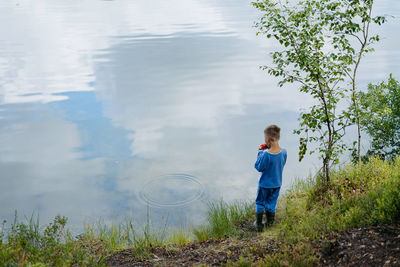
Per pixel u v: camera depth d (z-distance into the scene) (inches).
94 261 187.0
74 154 433.4
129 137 484.4
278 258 156.1
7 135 497.4
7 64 962.7
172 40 1240.8
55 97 675.4
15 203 323.9
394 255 142.8
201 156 418.6
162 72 837.8
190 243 226.4
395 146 353.1
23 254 155.0
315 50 251.6
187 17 1894.7
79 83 768.9
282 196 294.7
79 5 2659.9
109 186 351.6
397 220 167.2
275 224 230.1
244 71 824.3
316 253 160.1
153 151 436.5
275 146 218.8
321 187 251.3
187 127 514.6
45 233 207.0
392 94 348.5
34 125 534.6
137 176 371.2
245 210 274.4
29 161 416.2
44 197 334.3
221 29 1455.5
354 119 247.6
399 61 809.5
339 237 167.3
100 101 646.5
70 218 292.4
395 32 1182.9
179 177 366.3
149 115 569.6
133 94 684.7
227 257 183.0
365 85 622.5
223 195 324.8
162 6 2506.2
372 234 162.2
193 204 310.0
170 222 278.7
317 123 257.1
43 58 1031.0
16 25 1697.8
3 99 666.8
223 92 676.1
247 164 393.4
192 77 789.2
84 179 369.1
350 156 366.3
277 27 240.8
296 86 691.4
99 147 452.8
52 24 1726.1
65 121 552.1
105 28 1558.8
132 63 935.7
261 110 572.4
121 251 212.1
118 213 299.0
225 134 484.7
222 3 2628.0
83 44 1219.9
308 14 242.1
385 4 1846.7
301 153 258.2
